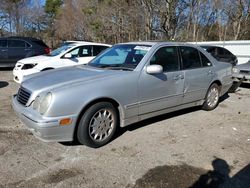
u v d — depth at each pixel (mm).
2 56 13383
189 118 5883
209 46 14570
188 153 4223
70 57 9445
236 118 6012
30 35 47000
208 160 4008
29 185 3314
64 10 40719
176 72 5328
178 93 5422
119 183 3391
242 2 28359
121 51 5355
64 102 3902
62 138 3998
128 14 26266
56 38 45062
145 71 4805
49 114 3844
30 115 3977
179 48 5562
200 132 5102
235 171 3719
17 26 45469
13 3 44656
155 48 5113
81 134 4145
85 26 35906
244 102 7582
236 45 16469
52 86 4070
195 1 26000
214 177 3564
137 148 4359
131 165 3822
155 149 4336
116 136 4785
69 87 4035
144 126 5305
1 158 3926
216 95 6555
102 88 4234
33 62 8961
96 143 4293
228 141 4715
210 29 28719
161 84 5047
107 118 4398
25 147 4285
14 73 9312
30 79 4625
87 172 3625
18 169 3654
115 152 4203
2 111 6027
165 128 5246
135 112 4734
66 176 3520
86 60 9633
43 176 3508
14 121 5391
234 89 8797
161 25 24688
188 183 3418
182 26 26359
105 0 30344
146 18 25094
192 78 5676
